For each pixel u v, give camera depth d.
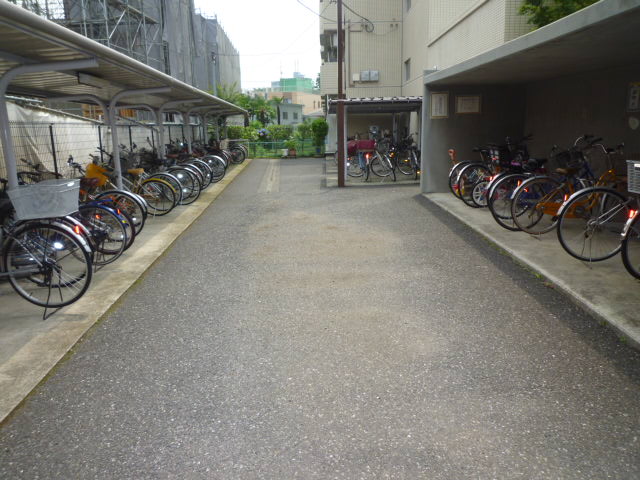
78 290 4.60
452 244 5.93
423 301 4.15
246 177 14.98
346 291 4.47
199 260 5.66
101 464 2.27
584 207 4.77
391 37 20.31
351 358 3.21
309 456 2.29
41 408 2.74
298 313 3.99
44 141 10.16
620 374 2.90
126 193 6.42
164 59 21.33
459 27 11.34
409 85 18.52
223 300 4.34
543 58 5.81
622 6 3.60
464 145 9.60
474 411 2.60
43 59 5.06
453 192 8.69
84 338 3.62
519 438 2.37
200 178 10.50
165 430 2.52
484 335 3.47
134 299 4.42
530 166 6.69
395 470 2.18
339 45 11.90
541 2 8.55
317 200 9.78
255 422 2.56
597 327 3.52
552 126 8.34
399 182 12.09
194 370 3.11
